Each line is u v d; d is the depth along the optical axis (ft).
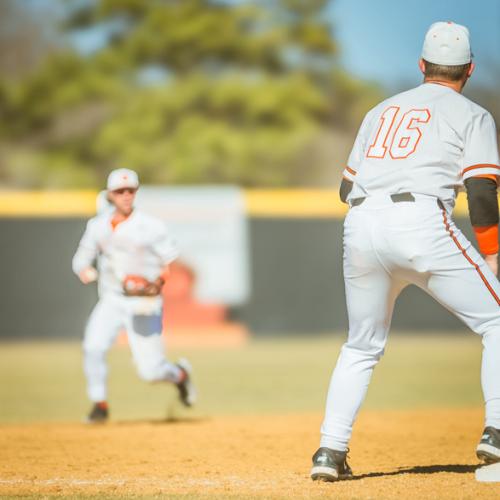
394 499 51.06
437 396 130.93
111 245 92.58
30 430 86.28
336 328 231.09
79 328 221.66
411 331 233.35
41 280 221.46
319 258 230.89
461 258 54.03
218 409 117.80
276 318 229.86
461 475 59.16
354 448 73.46
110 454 71.51
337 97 408.46
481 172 53.78
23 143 398.42
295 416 96.43
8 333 221.05
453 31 56.75
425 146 54.49
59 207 222.07
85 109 395.55
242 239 230.07
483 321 54.95
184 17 394.52
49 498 52.85
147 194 229.25
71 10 403.54
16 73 442.91
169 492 54.85
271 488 55.62
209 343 225.15
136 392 140.05
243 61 396.16
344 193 58.75
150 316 92.32
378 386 143.95
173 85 382.63
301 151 382.83
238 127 380.37
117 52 395.96
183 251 229.04
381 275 55.21
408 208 53.83
